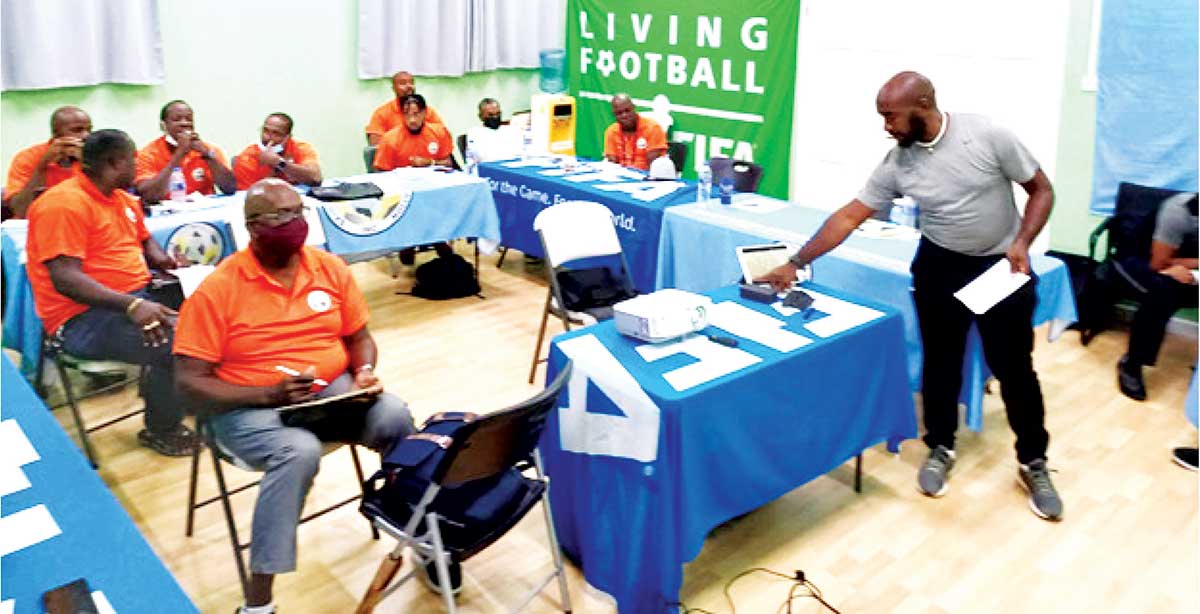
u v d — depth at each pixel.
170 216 3.88
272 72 5.91
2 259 3.45
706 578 2.60
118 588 1.52
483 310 4.90
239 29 5.72
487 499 2.17
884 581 2.59
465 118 6.83
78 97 5.21
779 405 2.50
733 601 2.49
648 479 2.26
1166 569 2.65
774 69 5.85
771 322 2.78
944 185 2.72
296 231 2.43
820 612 2.45
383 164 5.49
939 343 2.97
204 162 4.49
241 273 2.44
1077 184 4.82
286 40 5.93
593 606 2.48
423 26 6.37
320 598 2.49
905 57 5.24
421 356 4.22
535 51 7.06
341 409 2.35
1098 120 4.64
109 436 3.37
